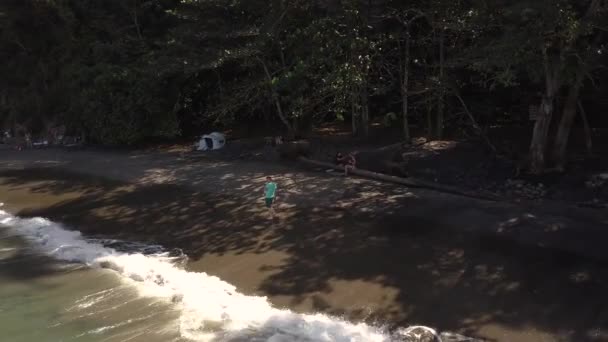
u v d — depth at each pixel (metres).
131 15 34.59
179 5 31.14
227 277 12.14
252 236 14.23
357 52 22.31
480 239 12.58
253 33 23.44
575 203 14.71
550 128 22.42
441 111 22.94
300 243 13.41
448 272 11.20
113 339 9.77
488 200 15.43
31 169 25.75
